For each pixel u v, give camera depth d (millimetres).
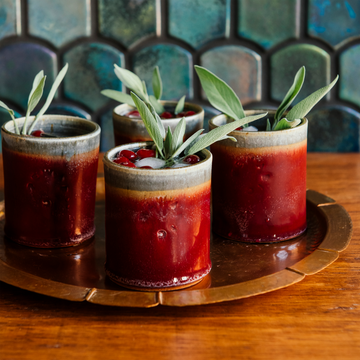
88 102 1282
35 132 896
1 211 957
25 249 885
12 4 1232
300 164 888
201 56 1269
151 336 769
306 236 910
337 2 1254
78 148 872
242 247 888
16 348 757
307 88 1289
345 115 1305
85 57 1263
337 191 1027
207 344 760
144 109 807
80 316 791
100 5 1242
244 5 1251
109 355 750
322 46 1272
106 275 841
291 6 1252
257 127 922
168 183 790
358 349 755
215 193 905
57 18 1244
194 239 809
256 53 1271
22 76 1266
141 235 799
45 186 870
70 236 889
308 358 748
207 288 802
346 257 873
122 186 795
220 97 895
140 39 1258
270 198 882
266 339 765
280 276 811
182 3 1247
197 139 838
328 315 791
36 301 809
